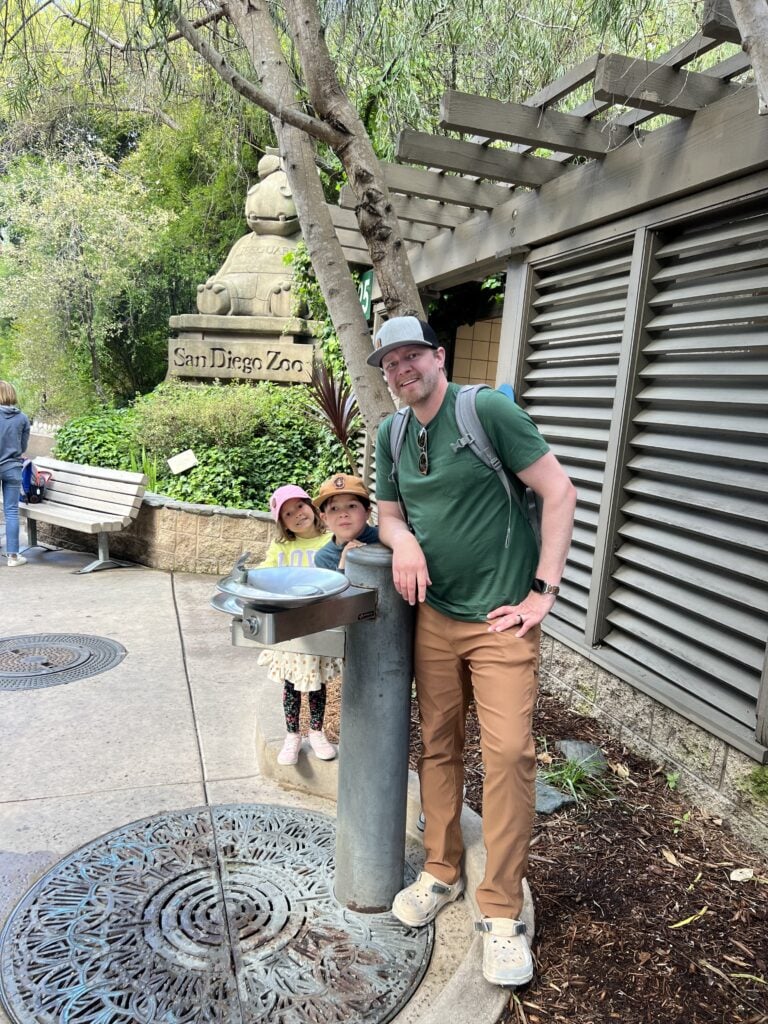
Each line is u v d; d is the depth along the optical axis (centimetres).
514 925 197
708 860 250
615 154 331
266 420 811
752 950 207
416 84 485
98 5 362
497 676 196
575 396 379
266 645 184
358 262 615
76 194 1241
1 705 374
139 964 201
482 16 439
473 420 191
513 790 192
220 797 294
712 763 278
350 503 266
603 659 344
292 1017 184
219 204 1388
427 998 193
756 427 272
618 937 211
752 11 170
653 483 327
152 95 418
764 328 274
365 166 308
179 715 370
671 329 321
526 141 323
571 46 442
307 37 301
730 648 276
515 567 199
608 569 349
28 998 189
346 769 221
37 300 1294
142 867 244
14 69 400
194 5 390
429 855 227
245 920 219
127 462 790
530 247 411
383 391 336
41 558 693
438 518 197
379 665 212
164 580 628
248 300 1028
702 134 281
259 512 644
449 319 693
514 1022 181
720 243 292
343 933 215
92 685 403
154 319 1516
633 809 281
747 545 272
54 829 268
